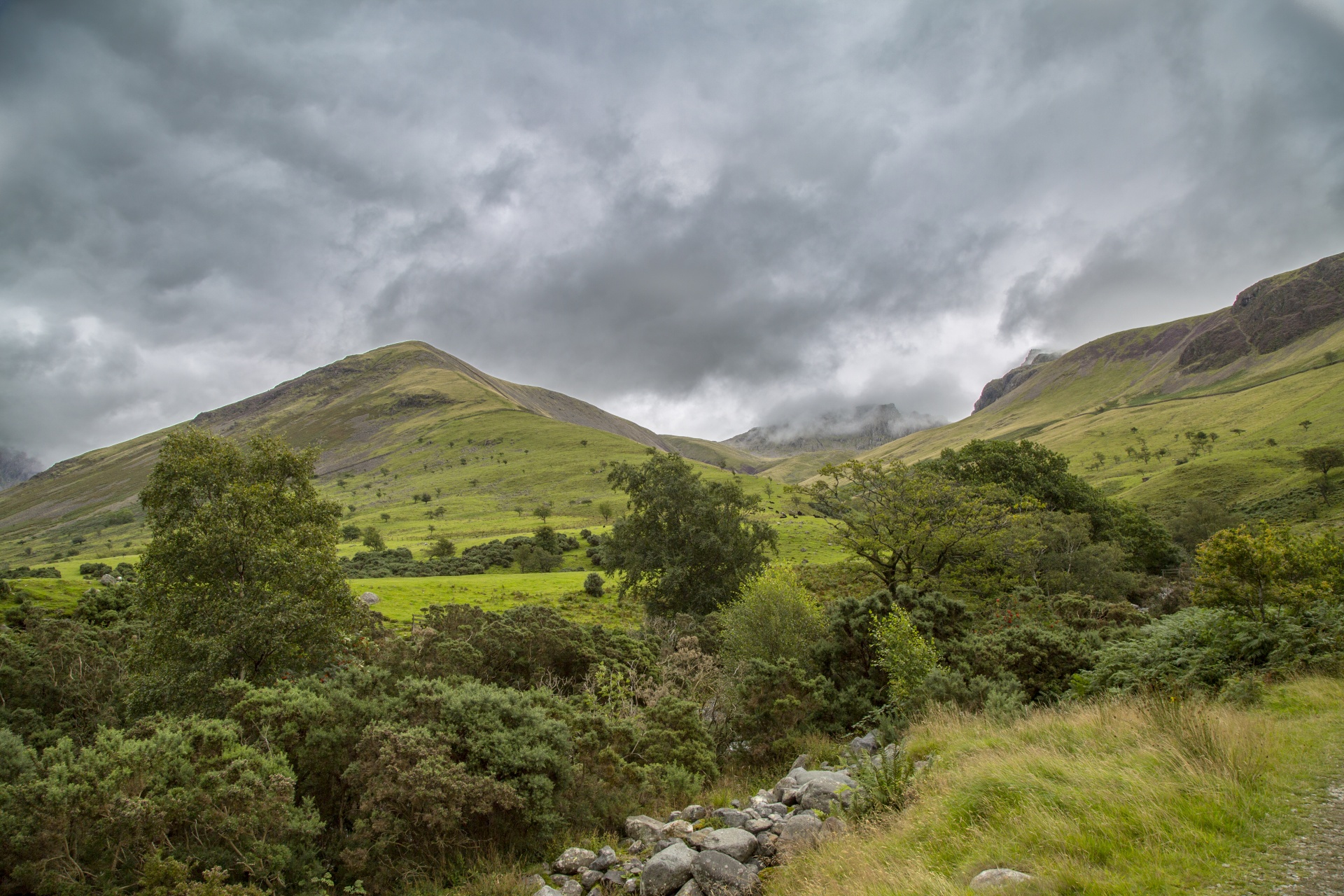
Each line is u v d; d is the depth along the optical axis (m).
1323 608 12.92
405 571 81.25
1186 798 6.20
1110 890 4.84
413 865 8.76
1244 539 14.02
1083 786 6.91
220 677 16.47
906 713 14.39
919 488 37.03
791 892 6.84
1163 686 12.34
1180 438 198.25
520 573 78.44
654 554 41.41
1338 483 93.38
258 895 7.00
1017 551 38.88
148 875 6.89
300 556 20.11
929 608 20.52
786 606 21.09
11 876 7.10
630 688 17.81
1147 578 49.84
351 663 18.56
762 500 141.38
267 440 22.28
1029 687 15.86
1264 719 8.66
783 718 15.31
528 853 9.45
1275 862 4.86
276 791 8.02
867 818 8.05
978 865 5.89
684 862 7.82
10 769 8.15
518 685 17.30
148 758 8.10
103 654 18.89
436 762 9.00
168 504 20.42
